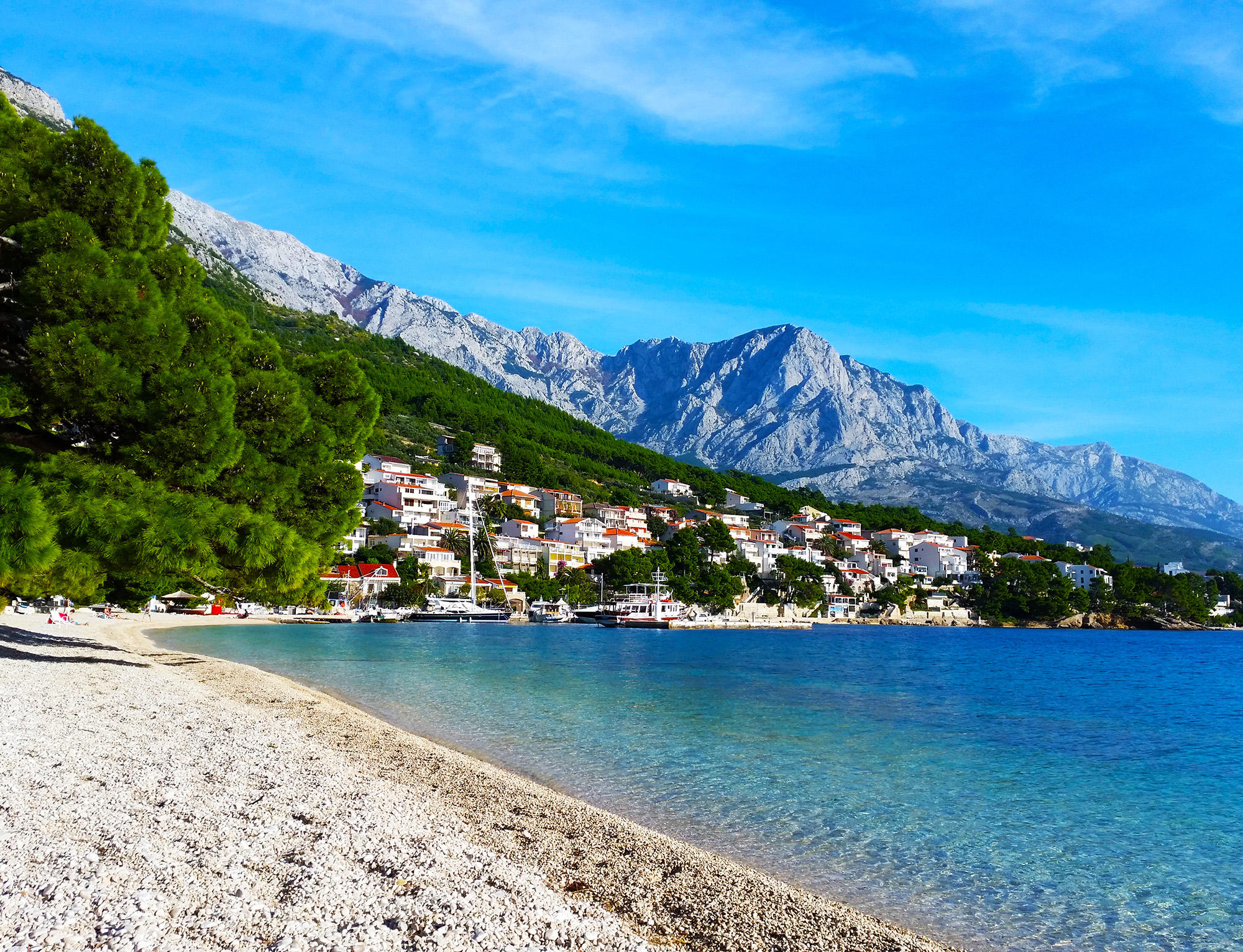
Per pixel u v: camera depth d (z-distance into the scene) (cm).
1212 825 2100
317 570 3412
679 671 6388
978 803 2217
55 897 916
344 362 3725
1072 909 1445
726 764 2553
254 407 3148
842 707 4312
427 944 909
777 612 18900
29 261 2438
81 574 2405
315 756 2017
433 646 8269
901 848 1750
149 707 2511
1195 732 3891
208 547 2450
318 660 6009
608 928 1043
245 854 1147
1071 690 5884
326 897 1008
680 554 16988
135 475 2514
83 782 1474
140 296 2580
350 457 3728
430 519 17275
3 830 1141
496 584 15388
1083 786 2545
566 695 4250
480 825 1594
